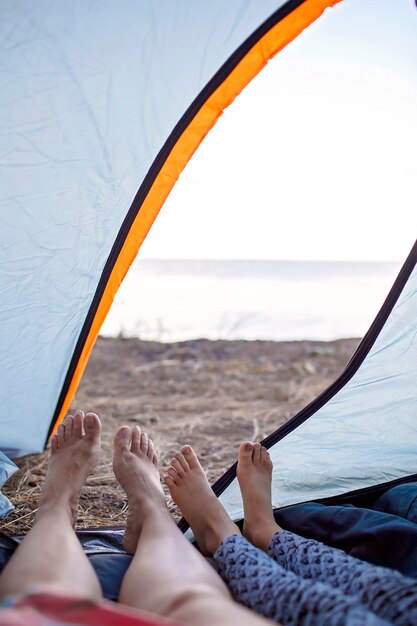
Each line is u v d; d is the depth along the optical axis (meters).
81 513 2.05
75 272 1.91
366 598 1.16
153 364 4.80
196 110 1.66
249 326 6.89
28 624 0.81
